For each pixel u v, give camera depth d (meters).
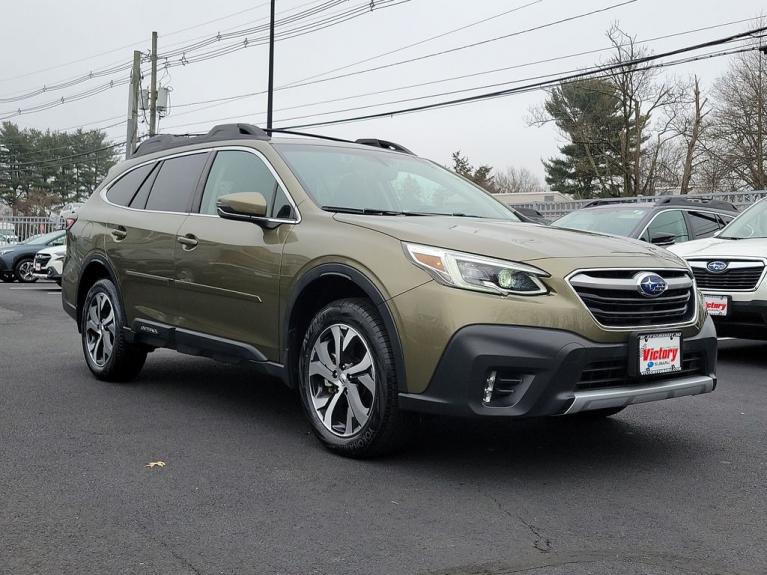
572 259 3.98
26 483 3.85
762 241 7.53
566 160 57.44
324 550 3.08
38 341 8.89
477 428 5.00
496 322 3.77
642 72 40.38
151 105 33.91
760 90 37.28
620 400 3.89
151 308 5.73
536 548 3.12
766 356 8.09
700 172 41.19
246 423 5.07
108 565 2.93
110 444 4.56
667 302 4.18
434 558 3.01
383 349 4.03
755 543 3.20
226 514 3.46
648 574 2.89
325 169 5.09
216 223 5.21
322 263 4.36
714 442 4.73
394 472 4.07
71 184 79.88
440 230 4.20
